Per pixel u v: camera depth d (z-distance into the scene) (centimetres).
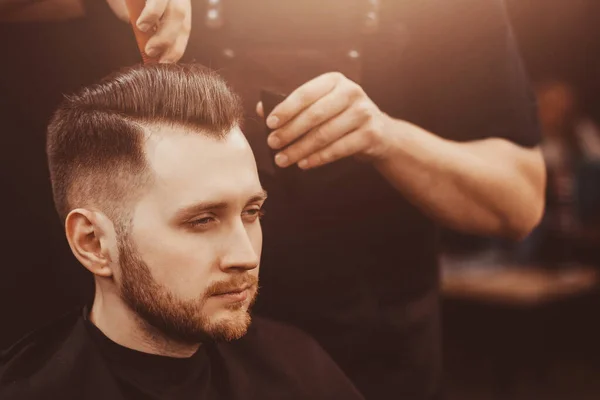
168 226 74
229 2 102
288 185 101
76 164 77
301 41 104
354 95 87
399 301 117
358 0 105
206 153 74
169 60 83
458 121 112
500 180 103
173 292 75
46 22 104
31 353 85
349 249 111
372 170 110
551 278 290
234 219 76
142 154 74
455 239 314
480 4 107
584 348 392
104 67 104
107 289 82
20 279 115
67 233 78
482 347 369
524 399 347
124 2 88
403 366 118
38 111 109
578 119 406
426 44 111
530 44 491
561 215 302
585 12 470
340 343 114
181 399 85
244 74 103
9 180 112
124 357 83
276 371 97
